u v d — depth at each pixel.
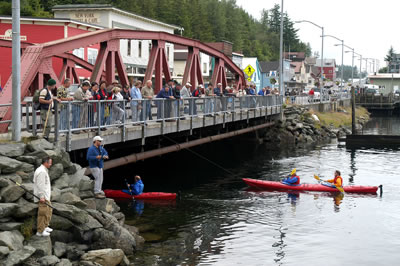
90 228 13.71
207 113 28.38
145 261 14.22
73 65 31.70
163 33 28.25
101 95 18.05
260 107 40.81
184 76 31.81
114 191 22.38
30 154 13.48
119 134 19.11
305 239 17.38
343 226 19.09
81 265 12.52
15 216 12.09
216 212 20.52
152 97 21.64
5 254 10.80
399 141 44.75
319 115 60.00
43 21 39.81
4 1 61.78
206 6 130.62
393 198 24.03
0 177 12.27
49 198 12.43
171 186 25.44
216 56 36.97
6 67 40.00
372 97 94.25
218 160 35.12
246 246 16.34
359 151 41.19
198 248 15.84
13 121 13.98
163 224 18.38
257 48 154.88
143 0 97.69
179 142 29.11
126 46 51.59
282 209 21.44
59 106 15.20
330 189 25.30
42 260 11.48
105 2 85.69
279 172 30.47
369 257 15.78
